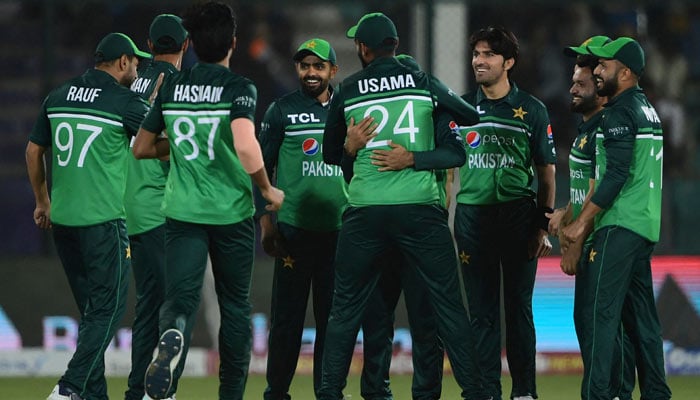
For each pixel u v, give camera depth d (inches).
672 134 1737.2
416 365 1081.4
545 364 1566.2
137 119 1019.9
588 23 1750.7
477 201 1120.2
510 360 1135.6
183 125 930.7
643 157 1000.9
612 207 1003.9
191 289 928.3
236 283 957.2
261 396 1350.9
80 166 1019.3
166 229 948.0
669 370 1588.3
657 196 1019.9
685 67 1758.1
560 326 1567.4
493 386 1123.3
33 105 1706.4
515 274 1125.7
